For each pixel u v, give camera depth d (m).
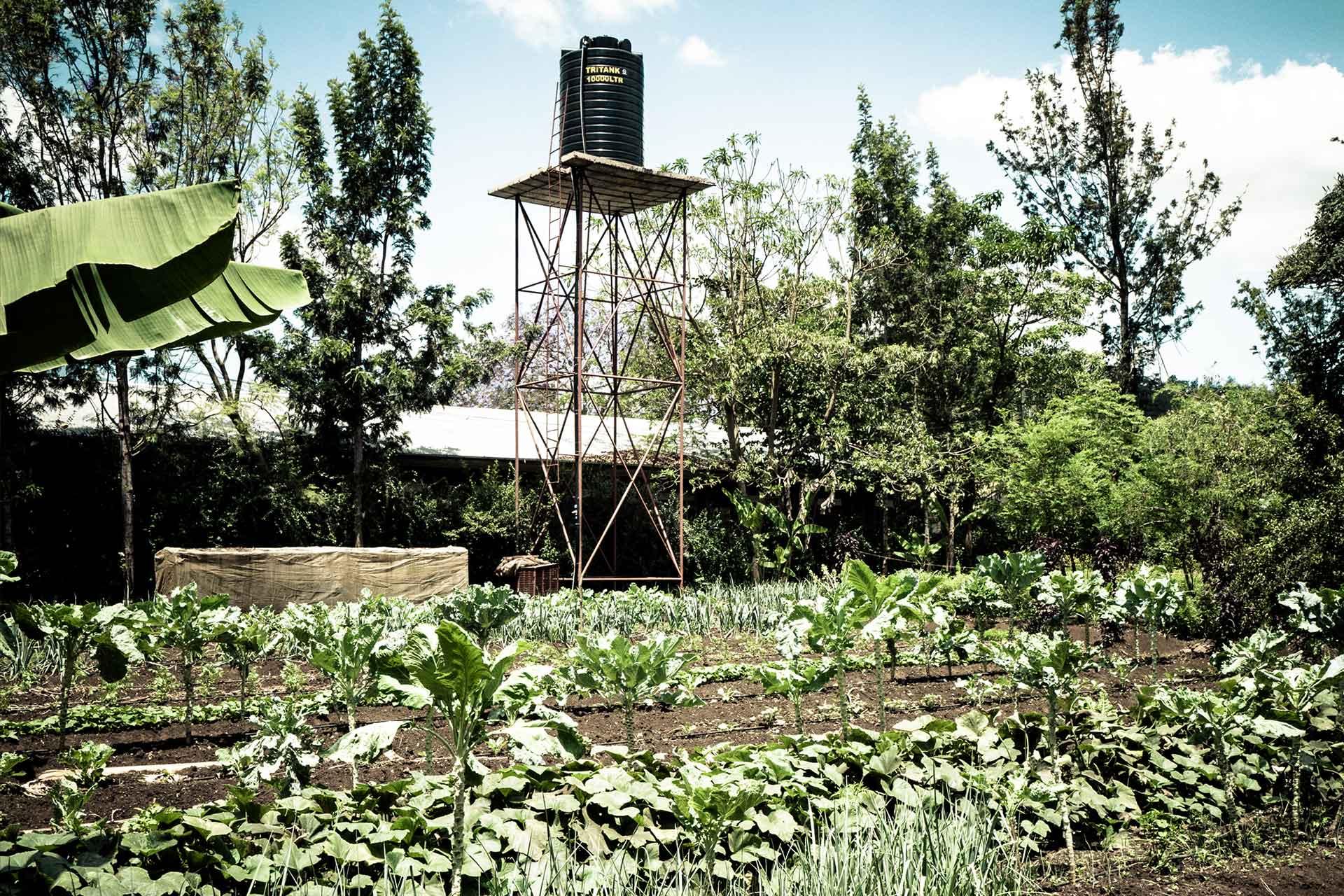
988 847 5.23
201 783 6.54
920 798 5.67
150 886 3.96
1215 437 18.47
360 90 23.58
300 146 23.72
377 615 10.70
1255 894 5.30
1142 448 21.06
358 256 22.67
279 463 22.25
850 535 26.55
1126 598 12.05
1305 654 10.51
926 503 27.52
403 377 22.50
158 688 10.74
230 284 7.13
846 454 26.72
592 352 26.31
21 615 7.65
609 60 22.02
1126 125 32.88
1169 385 24.05
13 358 6.52
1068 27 33.12
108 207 6.16
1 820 5.41
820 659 7.87
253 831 4.56
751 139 26.38
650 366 26.64
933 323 30.89
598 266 25.66
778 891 4.44
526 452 25.88
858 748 6.12
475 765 5.02
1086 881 5.42
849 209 28.23
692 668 12.56
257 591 17.84
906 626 12.16
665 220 26.20
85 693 10.60
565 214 22.56
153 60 22.03
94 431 21.77
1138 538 19.12
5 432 19.97
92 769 5.73
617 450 25.14
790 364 25.69
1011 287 29.67
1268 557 13.52
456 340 23.70
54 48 20.55
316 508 22.41
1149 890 5.31
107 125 21.19
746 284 26.97
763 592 19.69
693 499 27.34
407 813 4.73
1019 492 22.98
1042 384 30.56
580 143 21.95
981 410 31.27
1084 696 7.81
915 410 28.41
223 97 22.45
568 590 16.89
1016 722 6.92
